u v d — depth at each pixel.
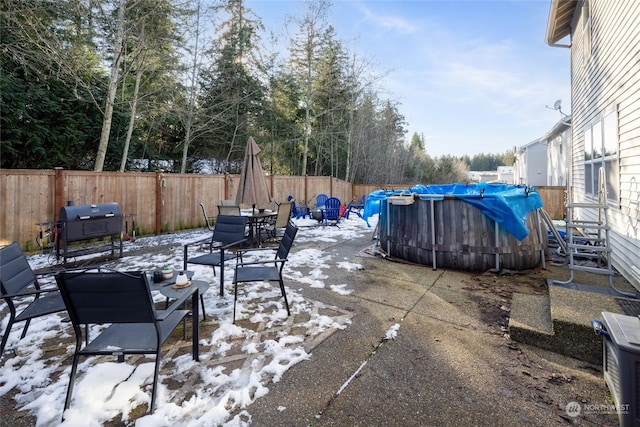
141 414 1.71
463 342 2.48
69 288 1.70
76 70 7.32
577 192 7.66
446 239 4.50
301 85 15.14
